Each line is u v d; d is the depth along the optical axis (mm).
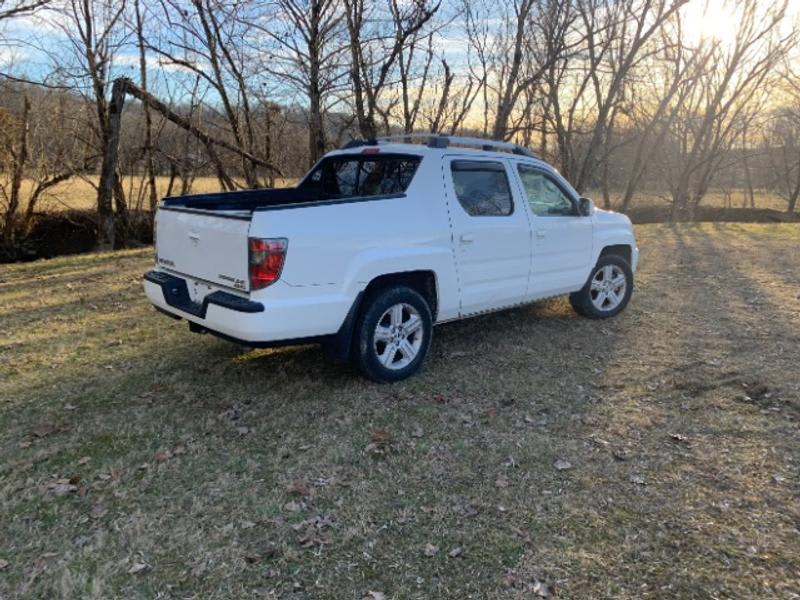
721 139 21547
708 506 3061
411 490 3223
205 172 15133
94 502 3086
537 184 5629
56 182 14703
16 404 4246
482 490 3221
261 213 3758
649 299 7266
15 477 3307
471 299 5012
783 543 2766
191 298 4461
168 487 3229
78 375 4781
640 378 4777
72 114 14719
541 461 3521
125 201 15000
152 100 12219
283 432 3852
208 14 11469
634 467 3449
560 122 16625
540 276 5602
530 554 2709
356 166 5293
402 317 4621
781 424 3949
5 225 14539
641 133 20359
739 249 11055
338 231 4062
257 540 2799
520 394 4469
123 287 7809
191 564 2637
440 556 2701
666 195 24828
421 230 4543
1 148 14492
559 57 12406
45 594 2459
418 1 9820
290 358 5141
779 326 6117
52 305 6898
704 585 2506
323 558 2684
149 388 4527
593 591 2482
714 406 4250
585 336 5832
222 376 4758
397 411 4156
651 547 2750
